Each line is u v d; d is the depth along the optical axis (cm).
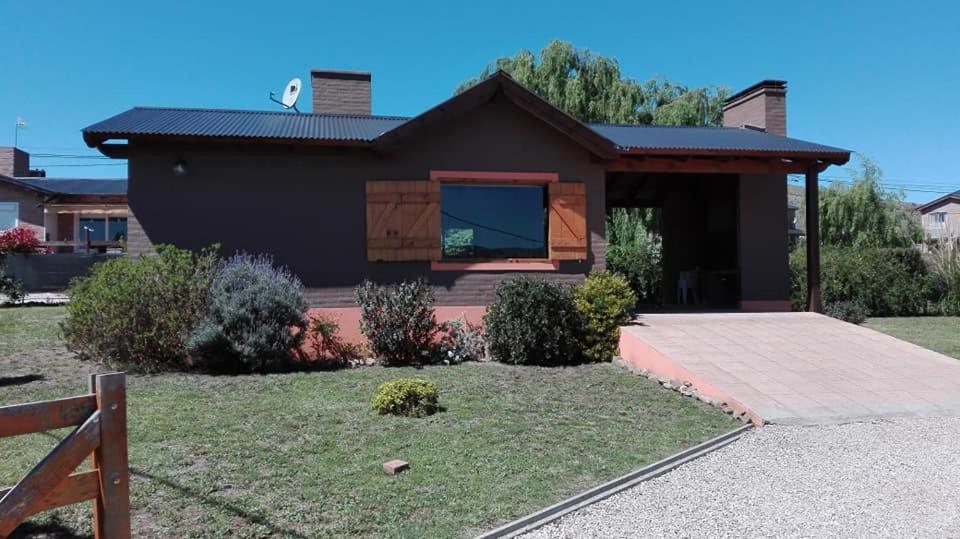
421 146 1159
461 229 1195
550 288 1057
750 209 1388
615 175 1595
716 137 1414
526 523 438
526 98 1156
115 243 1911
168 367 923
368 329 1017
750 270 1381
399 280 1143
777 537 439
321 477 498
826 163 1296
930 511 487
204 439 579
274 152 1109
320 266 1119
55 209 2450
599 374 961
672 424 700
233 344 900
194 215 1078
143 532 395
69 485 307
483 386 855
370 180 1141
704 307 1484
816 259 1310
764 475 562
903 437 683
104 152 1056
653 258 1948
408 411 691
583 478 525
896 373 906
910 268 1805
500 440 614
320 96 1500
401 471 518
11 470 483
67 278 1703
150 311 899
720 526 454
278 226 1106
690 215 1661
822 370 910
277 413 683
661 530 444
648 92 2350
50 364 917
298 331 995
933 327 1511
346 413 691
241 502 444
